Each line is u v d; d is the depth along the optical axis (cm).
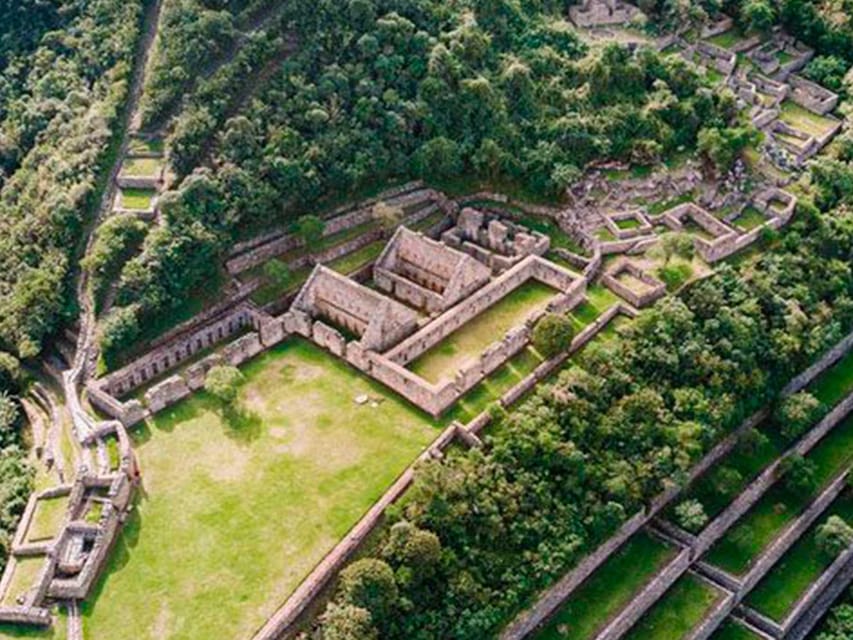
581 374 12356
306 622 10138
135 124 14712
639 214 15175
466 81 15525
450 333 13375
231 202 13825
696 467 13038
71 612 10156
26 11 16838
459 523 10912
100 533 10594
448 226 15425
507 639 10775
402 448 11756
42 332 13225
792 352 13938
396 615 10250
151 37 15662
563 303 13612
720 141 15750
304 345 13438
